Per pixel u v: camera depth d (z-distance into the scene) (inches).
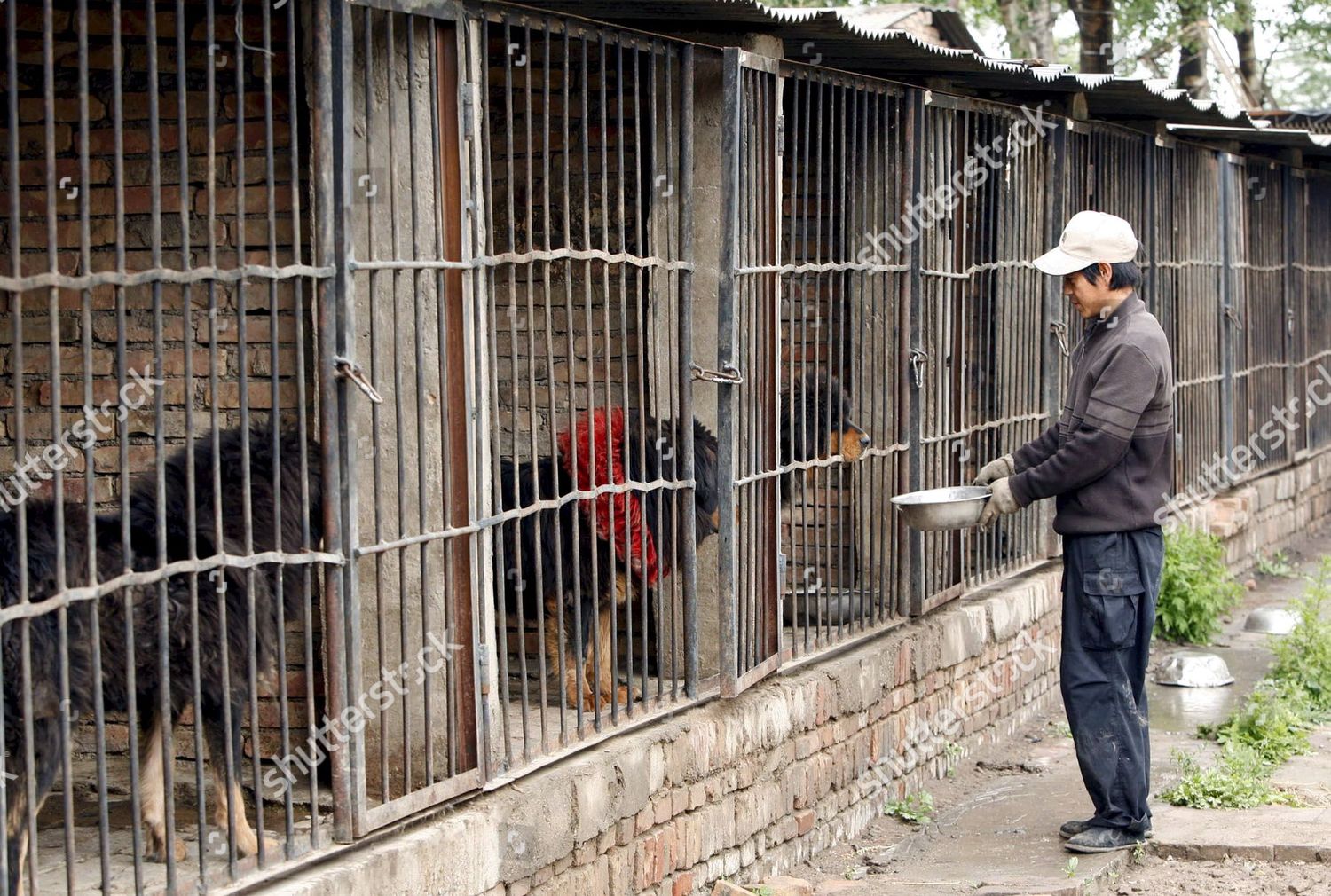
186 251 140.0
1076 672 229.6
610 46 234.1
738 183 215.6
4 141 201.3
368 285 172.7
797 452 265.7
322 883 150.1
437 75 169.6
